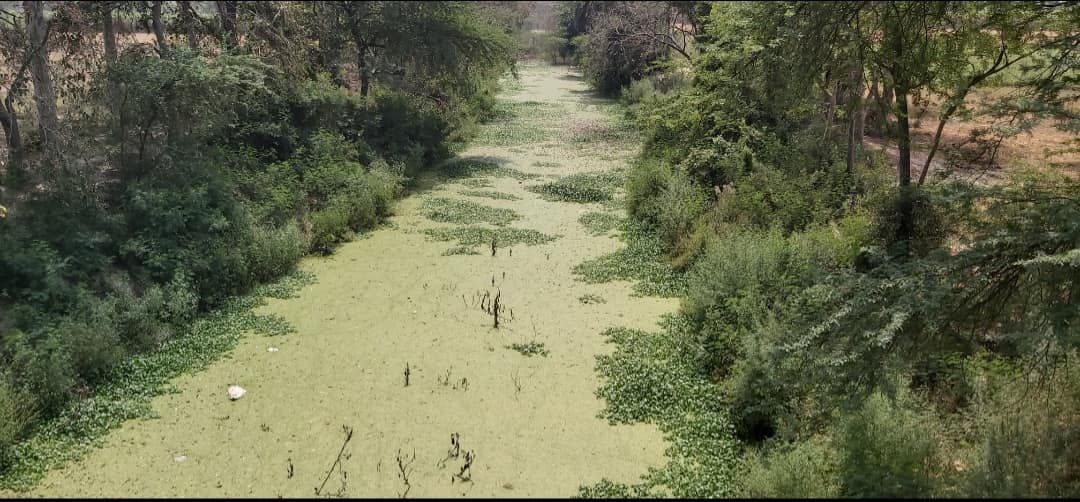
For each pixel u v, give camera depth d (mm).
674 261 13727
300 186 15789
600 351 10555
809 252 11023
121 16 16453
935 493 6613
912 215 11188
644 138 25078
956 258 7336
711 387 9352
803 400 8461
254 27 17422
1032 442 7012
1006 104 8867
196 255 11898
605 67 37375
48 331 9477
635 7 33344
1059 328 6785
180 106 13273
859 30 9352
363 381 9633
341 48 21969
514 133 27906
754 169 15625
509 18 30125
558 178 21031
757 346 8727
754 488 7137
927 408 8117
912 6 9719
